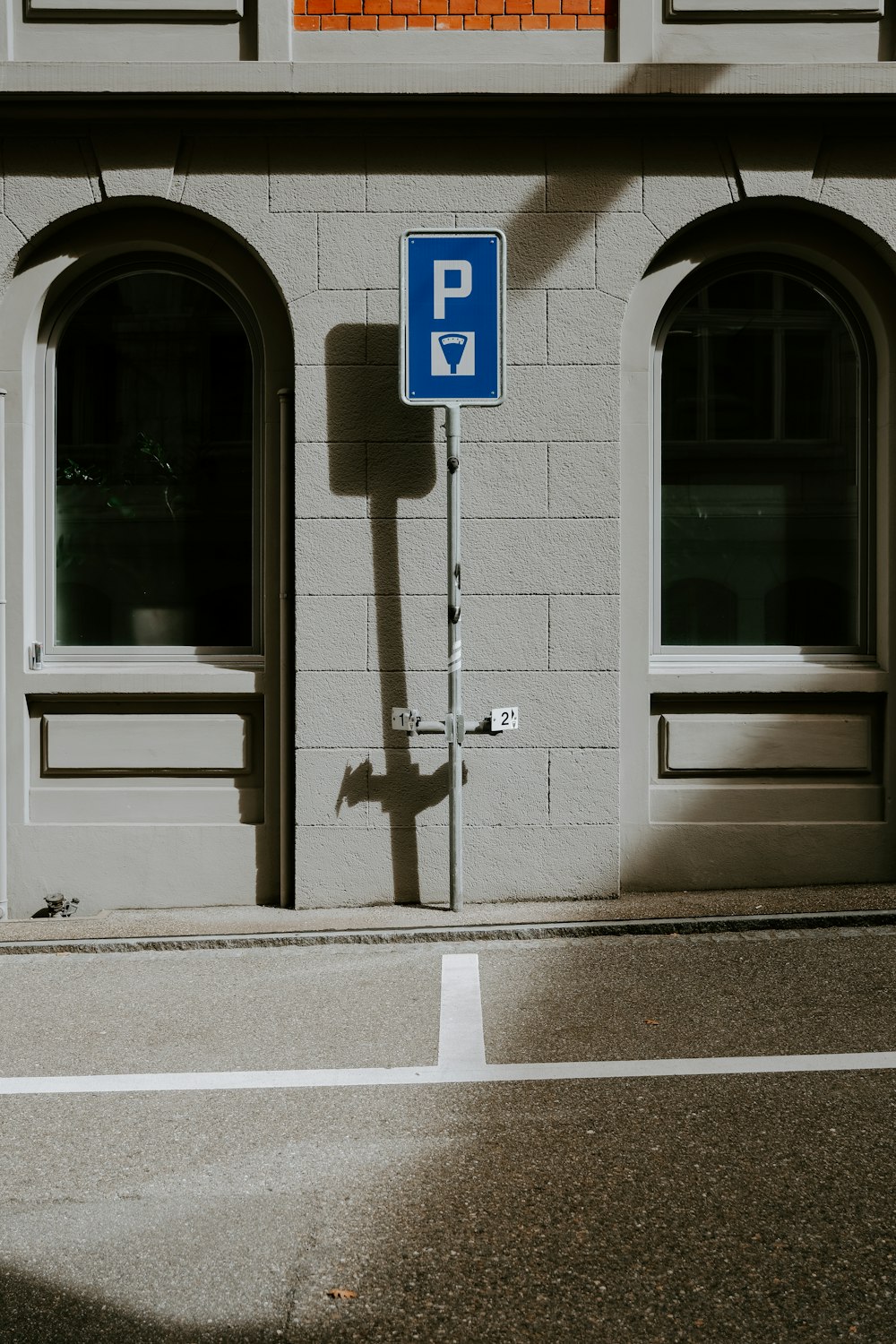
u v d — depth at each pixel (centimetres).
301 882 623
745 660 657
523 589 625
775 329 661
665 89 604
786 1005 461
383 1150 341
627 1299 263
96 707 643
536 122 617
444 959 534
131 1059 417
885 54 630
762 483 663
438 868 625
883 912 580
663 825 641
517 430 623
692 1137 345
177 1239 292
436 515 623
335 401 621
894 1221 295
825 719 649
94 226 633
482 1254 283
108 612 661
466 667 625
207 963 535
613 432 626
